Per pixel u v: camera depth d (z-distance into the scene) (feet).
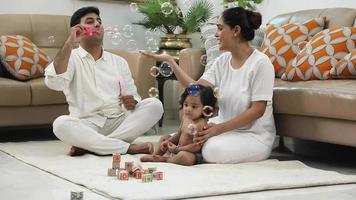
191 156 8.53
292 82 10.24
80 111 9.91
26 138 12.68
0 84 11.55
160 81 15.28
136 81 12.92
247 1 15.05
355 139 8.42
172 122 16.57
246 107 8.93
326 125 8.84
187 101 8.91
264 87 8.75
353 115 8.29
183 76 9.58
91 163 8.62
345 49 10.16
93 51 10.07
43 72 12.74
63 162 8.74
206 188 6.58
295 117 9.35
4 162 8.95
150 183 6.91
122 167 8.09
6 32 13.67
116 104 10.08
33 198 6.23
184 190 6.47
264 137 8.96
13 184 7.06
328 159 10.00
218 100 9.21
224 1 16.05
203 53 11.66
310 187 7.07
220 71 9.40
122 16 16.58
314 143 12.05
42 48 14.01
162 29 16.87
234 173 7.72
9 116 11.78
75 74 9.93
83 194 6.32
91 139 9.41
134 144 9.77
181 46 15.83
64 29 14.38
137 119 10.01
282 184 6.93
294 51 11.19
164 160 8.79
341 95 8.44
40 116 12.08
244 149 8.65
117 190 6.45
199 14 15.93
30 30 13.96
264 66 8.80
